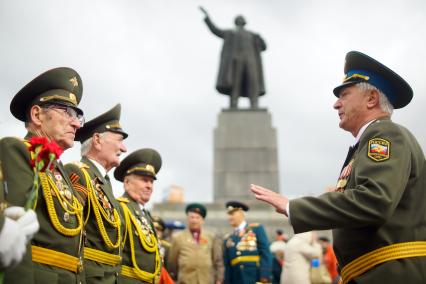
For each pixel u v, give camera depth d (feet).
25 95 13.08
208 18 68.23
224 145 66.33
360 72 12.11
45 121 12.96
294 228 10.62
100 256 15.71
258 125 66.95
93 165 17.69
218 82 67.92
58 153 10.99
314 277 33.32
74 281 12.14
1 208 9.10
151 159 21.22
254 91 68.03
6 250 8.34
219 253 30.60
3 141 11.18
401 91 11.91
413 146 11.14
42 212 11.84
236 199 64.39
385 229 10.58
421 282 10.28
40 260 11.59
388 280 10.36
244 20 70.38
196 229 30.55
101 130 18.12
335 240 11.45
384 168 10.41
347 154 12.17
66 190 12.82
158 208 60.29
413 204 10.75
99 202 16.15
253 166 65.57
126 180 21.06
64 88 13.28
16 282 9.95
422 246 10.57
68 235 12.18
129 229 18.99
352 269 10.93
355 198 10.30
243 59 68.44
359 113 12.01
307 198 10.75
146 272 19.17
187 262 29.48
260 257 29.58
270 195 10.98
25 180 10.91
